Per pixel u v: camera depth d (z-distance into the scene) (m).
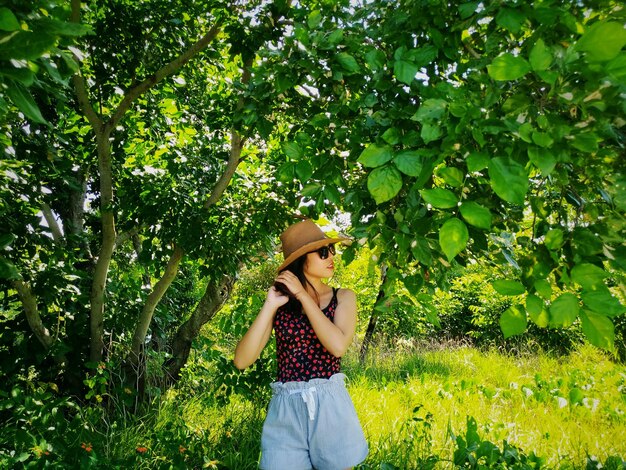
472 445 2.88
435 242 1.64
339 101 2.01
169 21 4.21
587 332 1.17
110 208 4.06
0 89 1.05
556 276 1.46
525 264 1.47
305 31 1.86
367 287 8.00
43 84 1.44
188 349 5.20
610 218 1.39
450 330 11.10
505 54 1.13
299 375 2.17
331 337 2.10
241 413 4.24
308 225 2.43
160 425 4.04
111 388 4.34
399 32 1.88
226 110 4.39
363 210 2.06
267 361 3.90
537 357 8.48
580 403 4.82
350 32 2.05
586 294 1.17
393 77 1.83
